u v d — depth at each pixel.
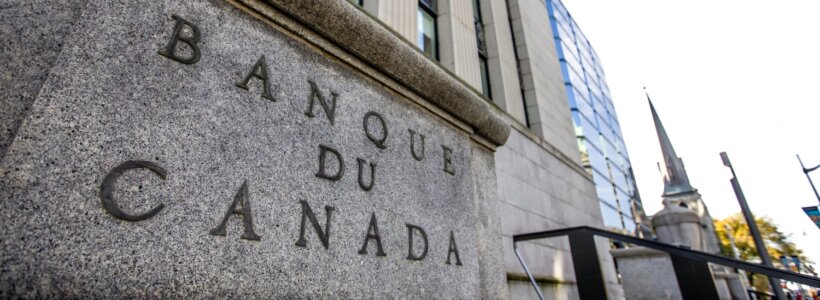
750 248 38.00
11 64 1.62
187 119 1.90
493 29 11.80
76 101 1.59
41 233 1.40
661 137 21.92
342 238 2.36
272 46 2.41
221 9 2.24
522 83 12.57
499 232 3.87
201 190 1.84
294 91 2.43
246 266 1.88
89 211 1.51
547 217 9.04
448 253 3.09
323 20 2.65
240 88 2.16
